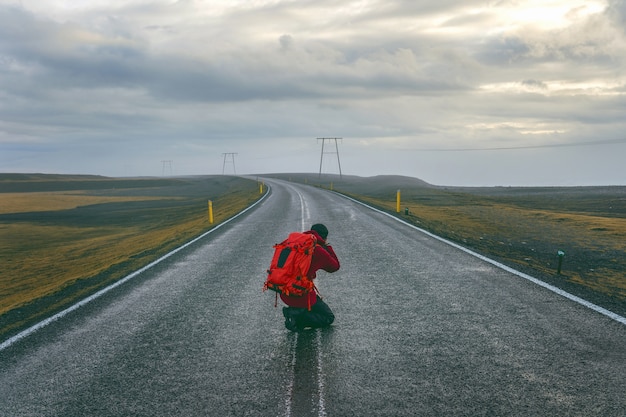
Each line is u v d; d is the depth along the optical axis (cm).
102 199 8212
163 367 502
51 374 495
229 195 7225
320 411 396
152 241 2088
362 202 3238
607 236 2145
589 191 9088
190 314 697
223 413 400
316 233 560
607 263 1508
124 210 5872
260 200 3978
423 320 624
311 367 487
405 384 441
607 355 486
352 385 443
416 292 768
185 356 531
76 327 657
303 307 545
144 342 584
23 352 564
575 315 620
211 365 503
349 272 944
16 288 1620
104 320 686
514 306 670
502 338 546
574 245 1911
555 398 402
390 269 957
